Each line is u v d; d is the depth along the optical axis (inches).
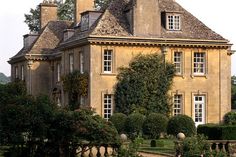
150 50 1947.6
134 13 1934.1
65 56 2119.8
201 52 2000.5
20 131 1155.9
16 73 2674.7
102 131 1120.2
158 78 1926.7
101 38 1888.5
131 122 1704.0
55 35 2544.3
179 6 2085.4
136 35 1932.8
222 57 2017.7
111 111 1911.9
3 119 1160.2
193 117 1984.5
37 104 1165.1
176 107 1973.4
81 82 1926.7
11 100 1178.6
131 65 1919.3
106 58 1916.8
